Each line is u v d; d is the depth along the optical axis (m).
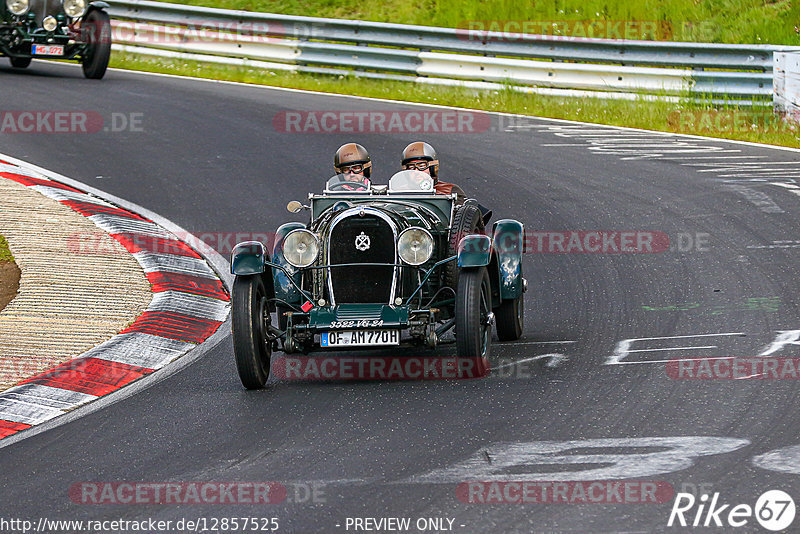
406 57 76.38
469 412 24.33
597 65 70.50
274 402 26.39
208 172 53.78
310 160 56.03
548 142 60.69
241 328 27.06
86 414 26.41
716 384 25.23
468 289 27.28
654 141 61.03
